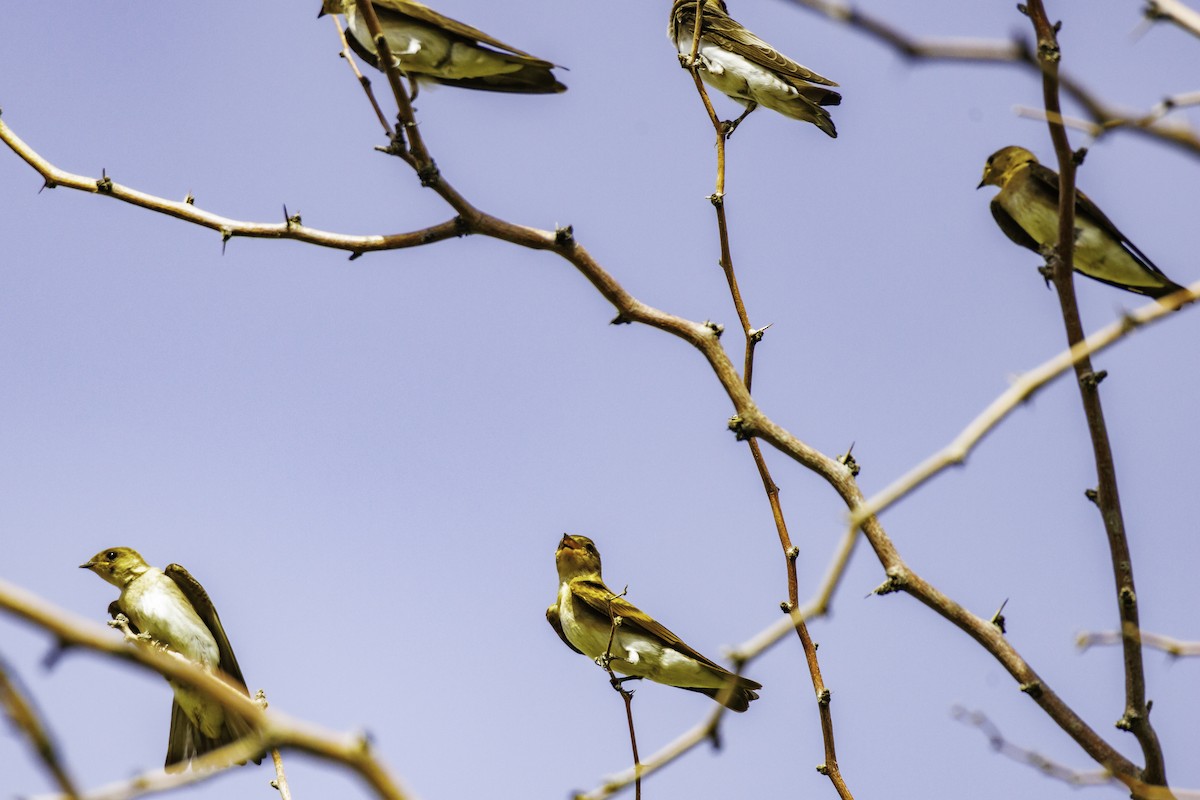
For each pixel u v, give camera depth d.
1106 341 6.41
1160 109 5.16
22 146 11.93
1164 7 5.76
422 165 11.22
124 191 11.81
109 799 3.96
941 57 4.85
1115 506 9.47
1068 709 9.45
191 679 4.03
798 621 6.43
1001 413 6.43
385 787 3.86
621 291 10.96
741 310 11.95
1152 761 9.23
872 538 9.87
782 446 10.31
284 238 11.69
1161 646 7.18
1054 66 8.15
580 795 7.49
